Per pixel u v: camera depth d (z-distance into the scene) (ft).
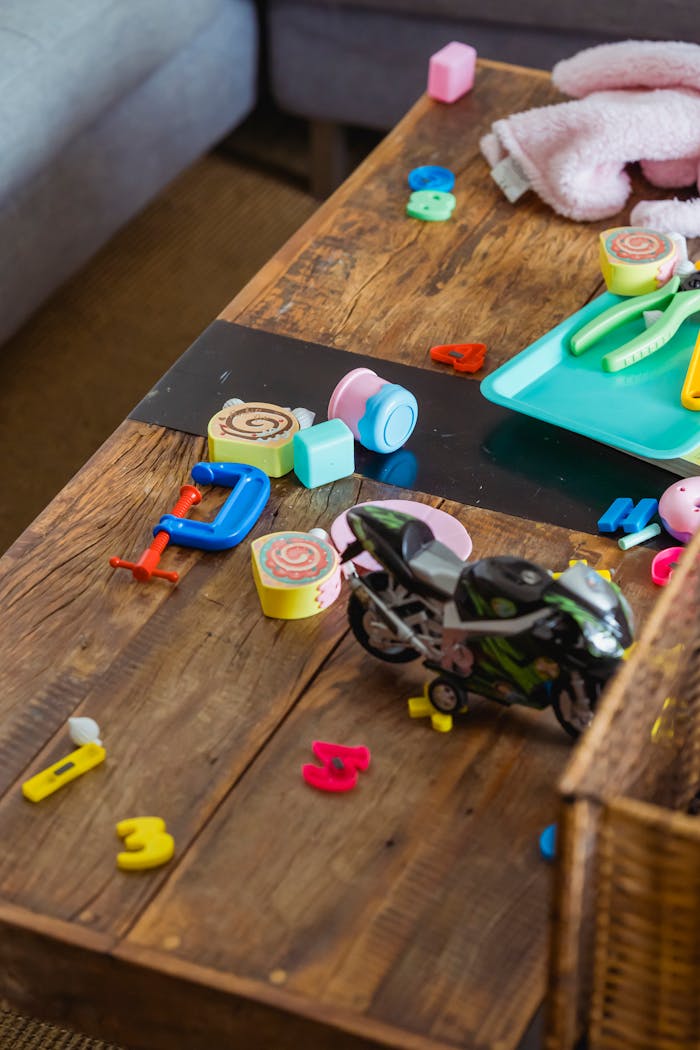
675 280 4.09
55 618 3.16
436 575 2.78
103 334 6.47
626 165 4.83
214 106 6.90
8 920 2.54
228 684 2.99
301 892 2.58
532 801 2.73
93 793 2.77
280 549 3.19
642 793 2.60
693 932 2.07
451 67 5.04
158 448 3.68
